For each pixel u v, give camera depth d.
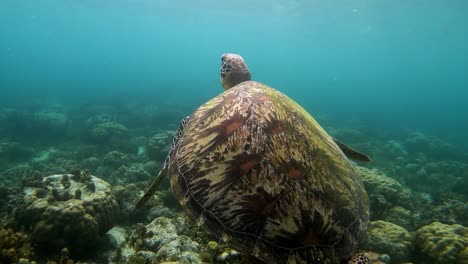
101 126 17.06
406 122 39.97
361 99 73.31
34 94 42.88
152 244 5.14
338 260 2.73
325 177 3.07
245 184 2.91
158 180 4.27
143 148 15.68
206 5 53.72
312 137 3.52
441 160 19.72
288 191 2.78
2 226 5.02
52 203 5.04
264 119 3.38
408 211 7.30
